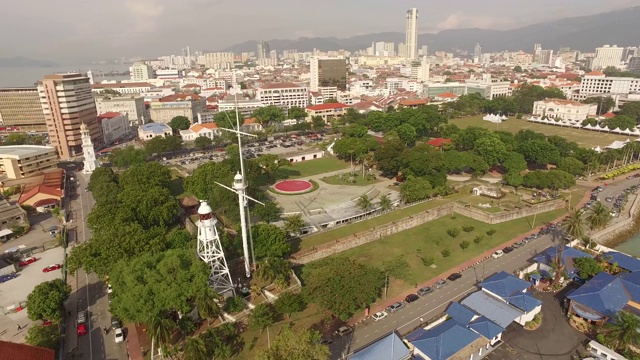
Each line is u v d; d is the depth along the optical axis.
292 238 133.88
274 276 101.50
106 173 176.75
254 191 145.25
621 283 104.31
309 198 170.00
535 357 86.06
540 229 147.25
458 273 117.88
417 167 175.75
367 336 91.94
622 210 162.12
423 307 102.62
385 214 153.00
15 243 141.75
